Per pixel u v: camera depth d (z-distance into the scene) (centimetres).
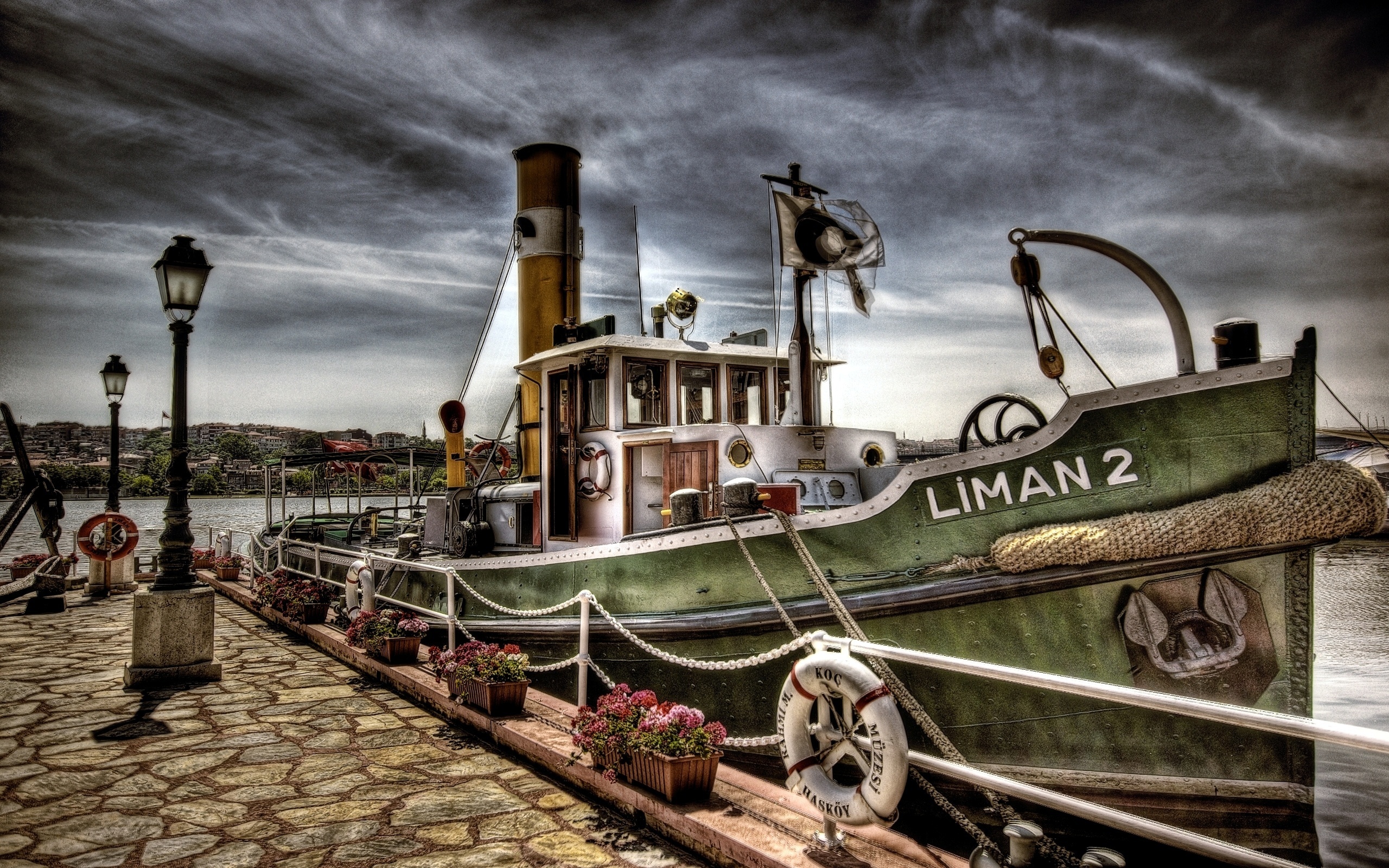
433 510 1046
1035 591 459
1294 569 421
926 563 491
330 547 1255
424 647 920
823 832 393
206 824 468
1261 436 426
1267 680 426
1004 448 477
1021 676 309
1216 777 433
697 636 563
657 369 746
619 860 421
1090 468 457
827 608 508
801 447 657
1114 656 446
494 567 789
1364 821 694
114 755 593
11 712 710
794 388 658
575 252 1021
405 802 502
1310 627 421
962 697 476
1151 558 434
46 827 462
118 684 822
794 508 572
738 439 636
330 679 848
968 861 376
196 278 833
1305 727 240
